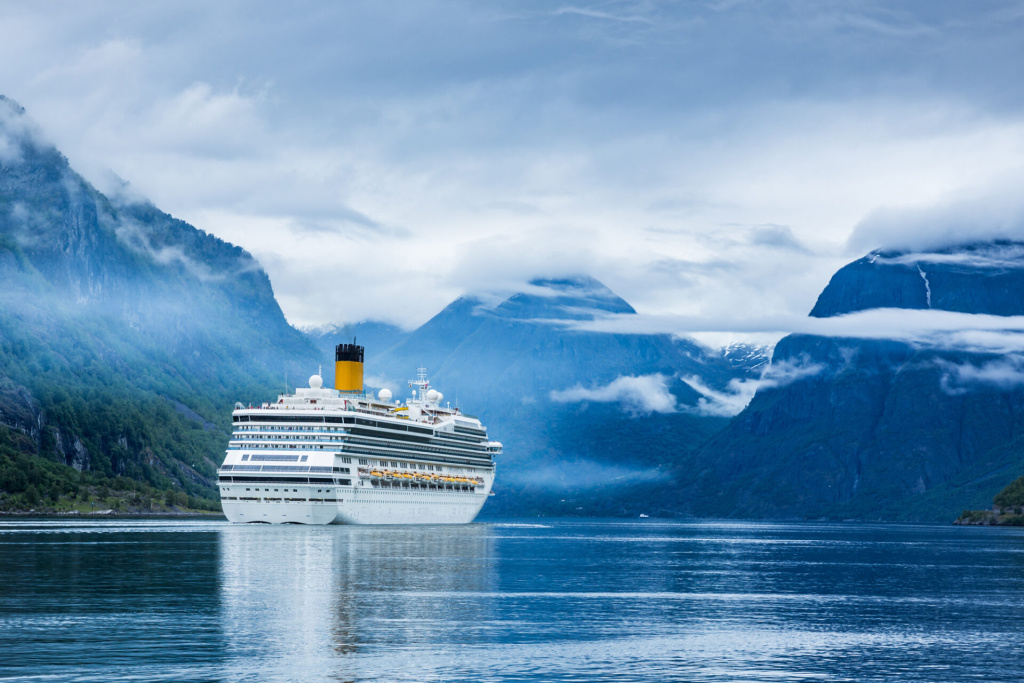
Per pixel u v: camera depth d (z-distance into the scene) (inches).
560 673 3878.0
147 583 5954.7
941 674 4005.9
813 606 5831.7
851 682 3860.7
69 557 7593.5
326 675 3745.1
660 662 4104.3
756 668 4052.7
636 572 7815.0
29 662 3865.7
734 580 7347.4
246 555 7790.4
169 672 3745.1
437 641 4365.2
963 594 6565.0
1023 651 4456.2
